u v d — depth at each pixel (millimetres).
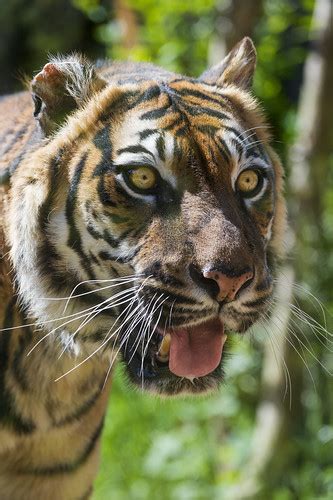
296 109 14891
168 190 5977
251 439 11922
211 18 12195
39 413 6895
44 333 6703
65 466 7227
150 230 5953
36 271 6402
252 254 5906
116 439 12734
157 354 6211
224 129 6188
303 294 10797
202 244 5766
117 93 6352
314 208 11711
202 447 12391
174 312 5883
